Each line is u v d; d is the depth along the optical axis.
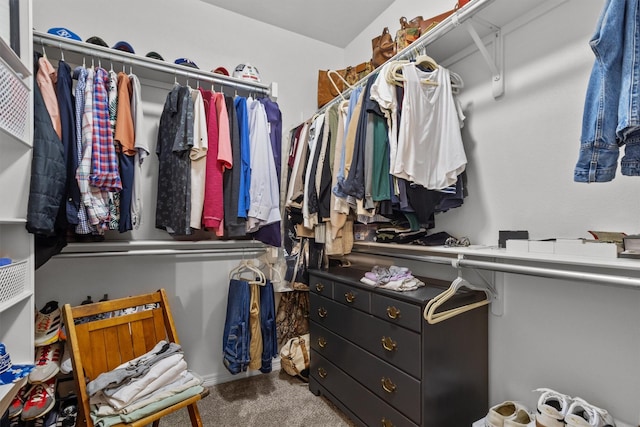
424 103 1.34
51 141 1.16
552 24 1.24
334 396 1.70
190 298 1.99
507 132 1.39
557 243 1.03
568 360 1.15
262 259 2.18
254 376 2.13
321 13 2.25
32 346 1.16
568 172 1.18
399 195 1.33
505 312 1.36
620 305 1.03
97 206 1.34
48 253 1.34
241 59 2.23
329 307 1.76
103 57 1.55
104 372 1.21
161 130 1.69
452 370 1.29
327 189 1.66
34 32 1.38
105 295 1.69
